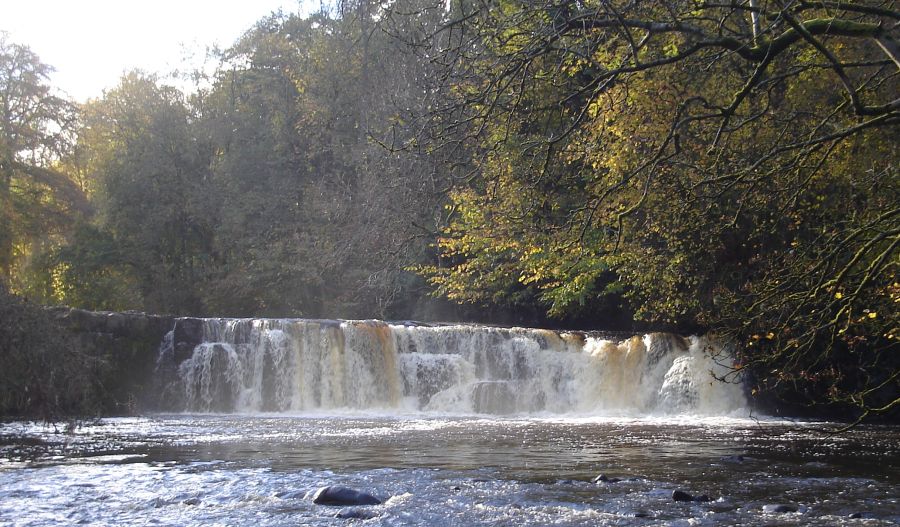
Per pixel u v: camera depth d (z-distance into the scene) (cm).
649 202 1656
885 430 2011
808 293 1112
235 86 5056
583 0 967
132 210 4950
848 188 1639
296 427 1977
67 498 970
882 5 1110
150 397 2636
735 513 899
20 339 1534
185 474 1154
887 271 1332
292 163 4722
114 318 2648
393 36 1323
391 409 2675
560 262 2036
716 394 2572
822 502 969
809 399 2470
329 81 3941
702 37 1005
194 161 5091
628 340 2695
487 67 1119
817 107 1591
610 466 1266
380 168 2892
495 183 2038
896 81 1675
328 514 884
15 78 4875
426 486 1055
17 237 4888
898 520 868
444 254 2612
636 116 1549
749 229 1942
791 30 941
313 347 2719
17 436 1666
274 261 4341
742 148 1582
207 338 2753
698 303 2170
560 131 1538
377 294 3891
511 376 2734
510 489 1035
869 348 2170
